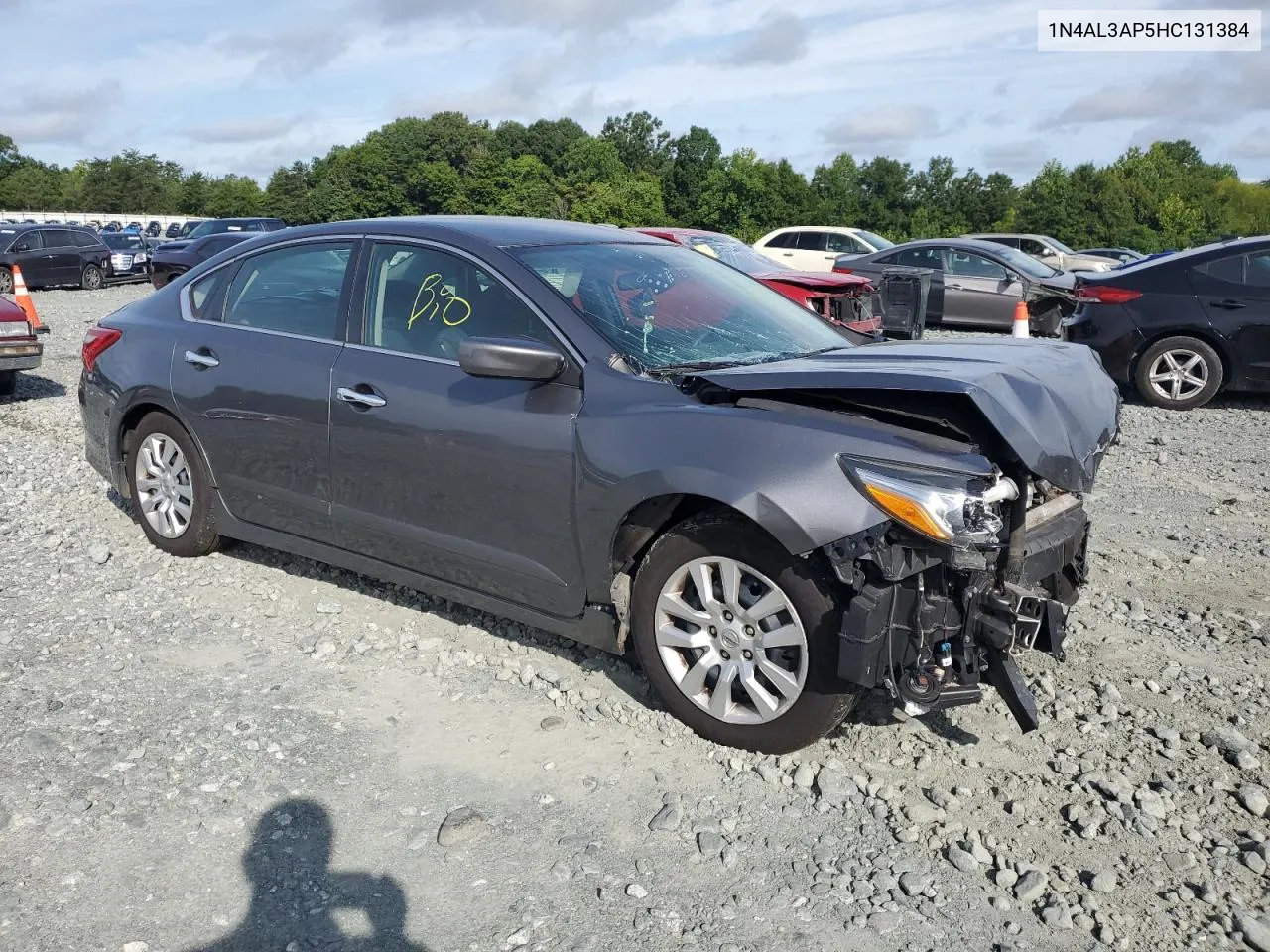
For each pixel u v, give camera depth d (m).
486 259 3.88
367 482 4.05
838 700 3.14
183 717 3.52
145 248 28.44
